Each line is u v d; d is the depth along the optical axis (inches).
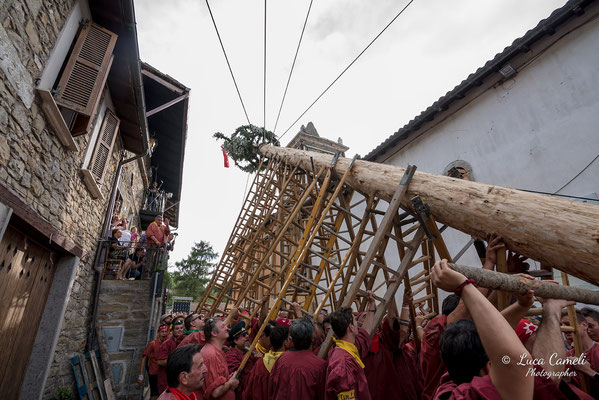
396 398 109.1
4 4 118.1
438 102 288.7
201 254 1643.7
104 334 271.6
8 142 126.6
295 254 177.3
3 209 121.8
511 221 91.4
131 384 264.1
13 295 153.7
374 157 365.4
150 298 292.0
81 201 219.8
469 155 272.1
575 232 75.2
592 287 177.5
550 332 57.4
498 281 52.9
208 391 107.0
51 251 192.4
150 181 569.0
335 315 101.7
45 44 152.3
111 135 262.1
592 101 209.2
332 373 86.1
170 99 360.2
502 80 257.9
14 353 160.2
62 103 170.2
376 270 155.3
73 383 213.0
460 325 55.1
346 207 213.3
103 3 195.0
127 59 220.4
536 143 231.9
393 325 120.4
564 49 225.8
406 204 142.3
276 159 316.5
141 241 364.8
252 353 147.1
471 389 44.1
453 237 270.2
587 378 83.9
